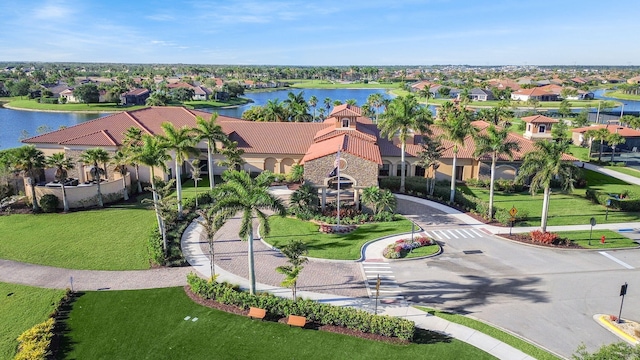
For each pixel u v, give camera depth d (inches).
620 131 3341.5
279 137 2524.6
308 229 1659.7
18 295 1162.0
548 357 927.7
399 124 2069.4
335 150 1771.7
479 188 2305.6
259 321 1056.2
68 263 1357.0
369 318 1008.2
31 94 6948.8
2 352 933.8
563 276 1295.5
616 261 1397.6
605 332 1021.2
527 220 1790.1
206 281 1177.4
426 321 1059.3
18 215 1802.4
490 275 1301.7
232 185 1086.4
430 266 1360.7
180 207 1721.2
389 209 1807.3
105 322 1049.5
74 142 2214.6
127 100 6550.2
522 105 6471.5
